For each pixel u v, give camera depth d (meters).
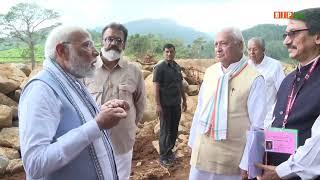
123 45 4.47
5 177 6.14
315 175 2.47
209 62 15.19
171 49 6.55
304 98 2.65
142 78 4.67
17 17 24.08
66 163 2.31
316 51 2.69
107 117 2.36
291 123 2.70
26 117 2.33
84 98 2.64
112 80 4.44
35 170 2.27
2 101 8.79
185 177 6.22
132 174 6.25
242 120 3.57
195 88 11.77
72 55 2.54
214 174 3.69
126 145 4.50
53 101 2.40
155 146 7.39
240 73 3.62
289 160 2.57
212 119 3.65
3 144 7.12
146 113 9.14
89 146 2.52
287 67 7.68
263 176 2.71
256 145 2.80
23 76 9.98
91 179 2.51
